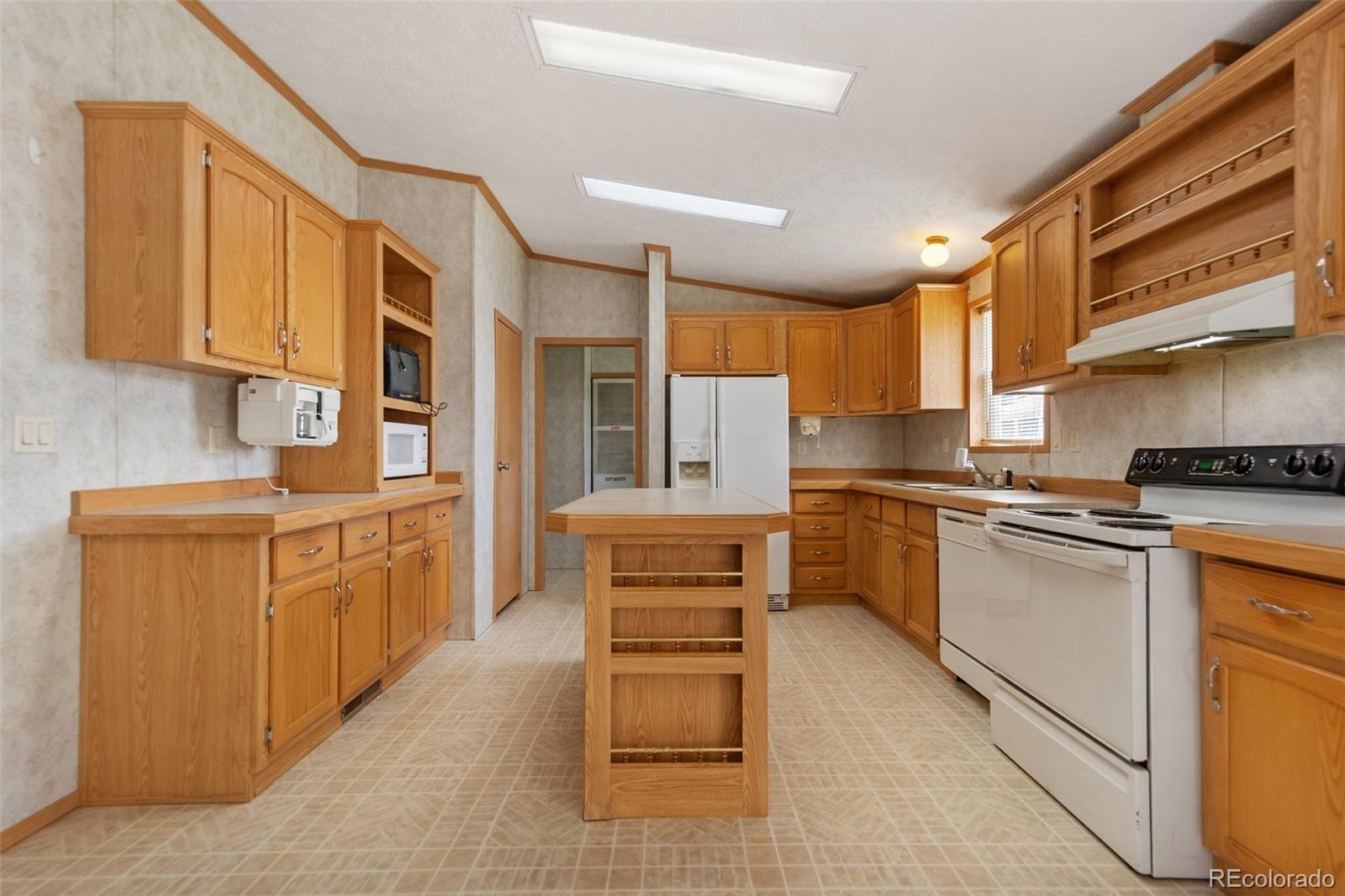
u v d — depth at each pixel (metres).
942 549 2.99
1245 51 1.88
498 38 2.30
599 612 1.80
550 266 4.97
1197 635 1.55
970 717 2.52
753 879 1.52
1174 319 1.86
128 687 1.85
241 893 1.47
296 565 2.06
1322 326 1.47
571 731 2.37
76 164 1.84
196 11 2.24
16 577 1.66
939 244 3.60
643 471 4.99
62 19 1.79
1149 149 2.06
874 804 1.87
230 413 2.53
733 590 1.82
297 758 2.14
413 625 3.01
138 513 1.92
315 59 2.54
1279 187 1.72
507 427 4.33
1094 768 1.71
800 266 4.37
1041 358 2.63
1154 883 1.51
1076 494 2.88
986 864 1.58
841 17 1.91
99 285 1.86
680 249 4.39
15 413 1.66
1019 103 2.24
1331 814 1.19
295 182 2.41
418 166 3.50
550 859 1.60
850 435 5.04
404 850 1.64
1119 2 1.71
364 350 2.92
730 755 1.85
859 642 3.56
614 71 2.44
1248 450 1.84
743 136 2.73
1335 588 1.18
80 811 1.81
